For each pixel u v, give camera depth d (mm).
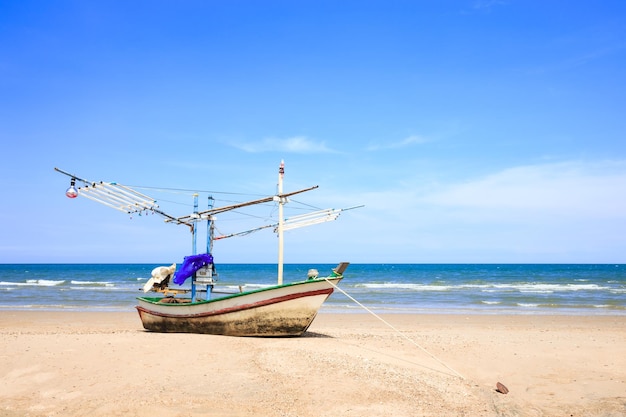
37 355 11188
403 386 9461
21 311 26375
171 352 11633
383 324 21531
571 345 14656
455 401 8938
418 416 8109
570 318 24250
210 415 7910
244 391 8961
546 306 31047
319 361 10836
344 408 8289
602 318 24250
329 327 20047
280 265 14727
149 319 16047
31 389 9047
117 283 53562
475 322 22484
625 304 32031
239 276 73062
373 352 12406
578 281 59188
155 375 9836
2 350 11680
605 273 81938
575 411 8766
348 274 82250
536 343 15031
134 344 12477
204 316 14531
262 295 13594
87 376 9750
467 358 12727
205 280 15789
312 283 13195
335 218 15086
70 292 40500
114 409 8078
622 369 11695
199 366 10484
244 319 13867
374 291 44031
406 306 31109
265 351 11781
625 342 15414
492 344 14766
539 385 10328
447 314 26234
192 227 16219
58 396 8719
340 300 35375
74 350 11719
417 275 77688
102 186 14258
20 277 67688
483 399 9188
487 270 100688
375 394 8953
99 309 27812
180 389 9031
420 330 19062
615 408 8891
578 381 10625
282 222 14867
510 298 36688
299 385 9289
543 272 88125
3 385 9266
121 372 10016
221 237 16016
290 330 13688
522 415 8477
